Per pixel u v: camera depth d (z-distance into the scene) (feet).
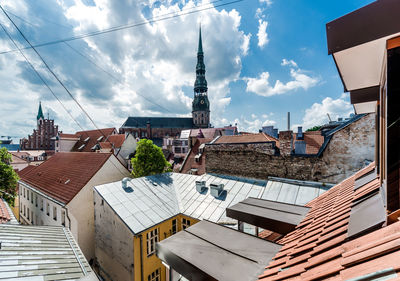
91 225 50.62
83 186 49.32
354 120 28.68
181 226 38.24
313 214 14.30
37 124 263.70
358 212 8.69
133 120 276.00
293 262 8.17
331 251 6.89
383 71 6.71
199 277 10.71
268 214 16.46
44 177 64.18
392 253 4.74
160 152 64.28
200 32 288.92
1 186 55.62
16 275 15.96
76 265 20.07
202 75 289.33
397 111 5.86
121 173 61.11
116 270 35.55
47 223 53.21
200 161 73.46
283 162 35.73
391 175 6.37
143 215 34.45
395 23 4.70
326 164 30.91
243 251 12.23
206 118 289.33
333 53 6.01
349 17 5.40
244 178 42.39
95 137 140.26
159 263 35.29
